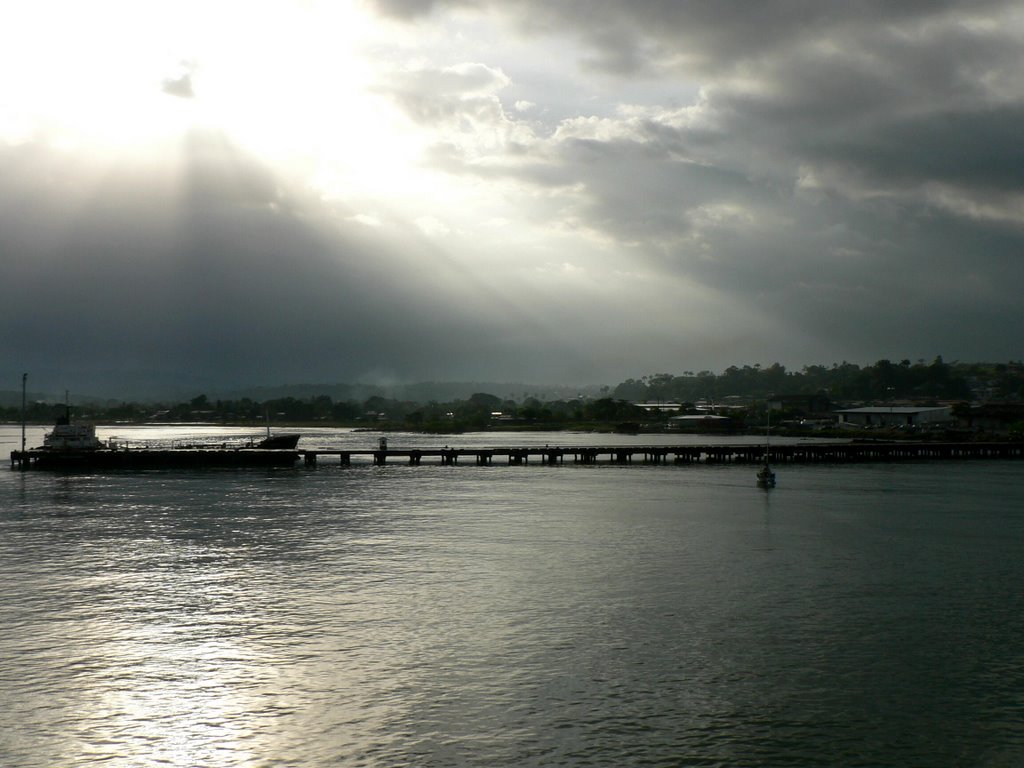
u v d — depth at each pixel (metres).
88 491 88.62
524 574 50.41
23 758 27.53
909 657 36.47
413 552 56.53
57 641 37.75
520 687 33.00
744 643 38.06
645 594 46.03
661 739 28.88
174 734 29.12
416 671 34.53
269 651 36.66
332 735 29.09
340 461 130.25
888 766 27.31
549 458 141.50
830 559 55.38
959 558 55.94
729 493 91.44
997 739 29.09
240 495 86.06
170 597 44.75
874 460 141.00
